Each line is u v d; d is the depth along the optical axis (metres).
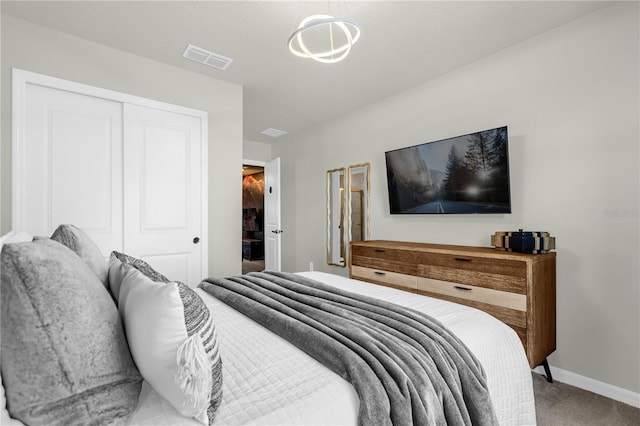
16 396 0.61
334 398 0.89
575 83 2.27
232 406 0.84
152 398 0.86
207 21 2.30
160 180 2.91
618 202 2.08
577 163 2.26
